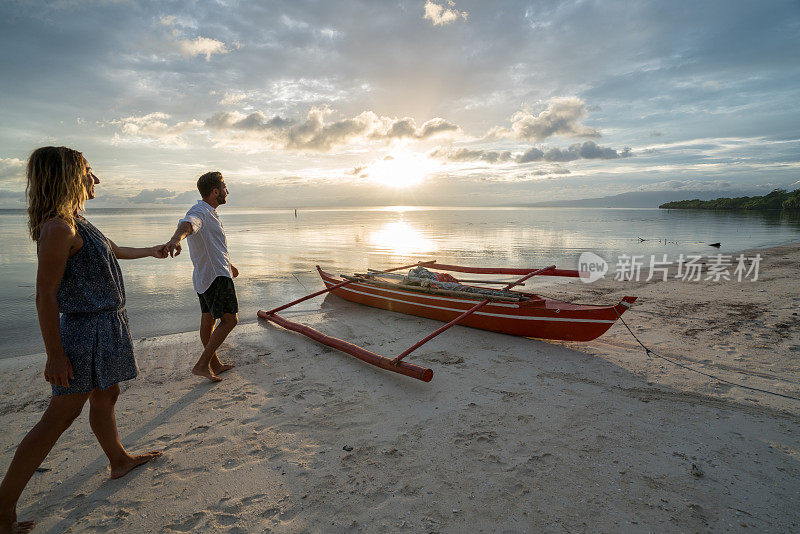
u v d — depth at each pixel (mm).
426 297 6305
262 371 4414
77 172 2113
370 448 2930
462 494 2420
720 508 2262
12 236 24094
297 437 3102
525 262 12836
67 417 2207
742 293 7973
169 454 2912
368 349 5121
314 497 2434
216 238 3988
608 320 4688
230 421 3355
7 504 2137
